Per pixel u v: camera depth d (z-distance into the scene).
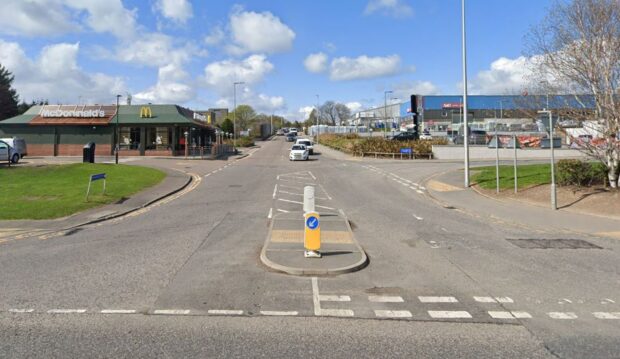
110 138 42.16
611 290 6.48
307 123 147.75
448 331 4.97
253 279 6.88
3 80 65.31
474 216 13.27
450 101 83.50
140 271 7.27
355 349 4.47
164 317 5.31
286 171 28.84
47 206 13.93
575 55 14.05
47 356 4.27
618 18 13.47
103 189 17.50
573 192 15.27
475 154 41.84
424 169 29.03
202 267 7.52
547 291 6.42
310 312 5.52
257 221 12.09
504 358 4.30
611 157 14.55
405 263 7.94
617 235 10.48
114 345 4.53
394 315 5.45
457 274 7.26
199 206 14.84
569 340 4.74
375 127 98.50
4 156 28.58
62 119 42.22
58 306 5.65
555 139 42.78
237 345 4.54
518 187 17.58
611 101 13.70
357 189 19.98
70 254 8.45
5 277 6.92
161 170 26.52
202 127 48.78
